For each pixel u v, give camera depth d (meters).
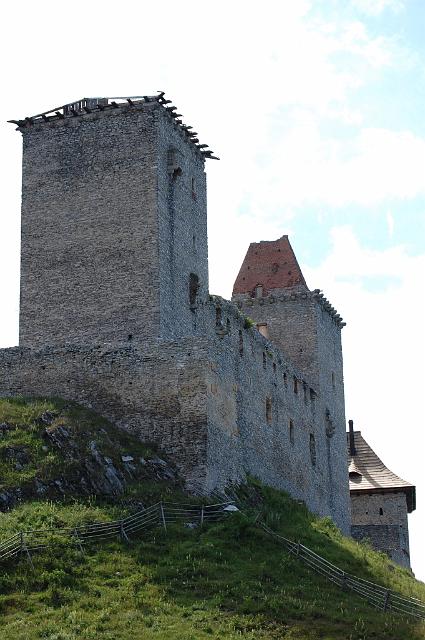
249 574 58.38
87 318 74.50
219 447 69.56
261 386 81.00
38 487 62.25
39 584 54.22
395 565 74.00
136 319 73.44
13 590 53.62
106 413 69.88
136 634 50.66
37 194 77.44
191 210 78.75
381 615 56.97
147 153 75.75
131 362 70.31
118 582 55.50
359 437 117.25
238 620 53.25
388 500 110.31
